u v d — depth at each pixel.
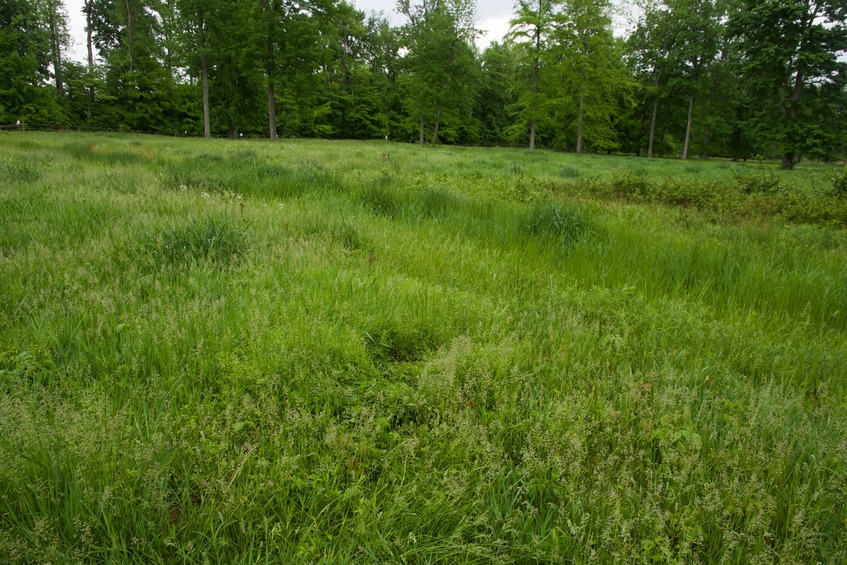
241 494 2.05
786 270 5.68
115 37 55.66
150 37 48.88
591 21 39.78
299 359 3.00
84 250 4.63
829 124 31.44
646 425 2.58
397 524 1.99
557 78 41.94
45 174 8.91
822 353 3.72
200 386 2.75
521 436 2.55
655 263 5.68
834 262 6.13
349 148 30.12
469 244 6.29
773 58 30.33
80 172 9.59
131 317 3.41
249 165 12.82
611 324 4.04
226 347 3.13
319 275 4.43
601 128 44.53
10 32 41.41
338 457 2.28
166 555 1.87
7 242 4.83
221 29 39.91
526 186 12.02
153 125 48.47
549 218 7.00
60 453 2.06
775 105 31.50
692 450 2.40
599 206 9.53
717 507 2.11
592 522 2.06
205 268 4.46
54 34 46.69
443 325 3.68
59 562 1.71
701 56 42.53
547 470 2.32
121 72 47.81
